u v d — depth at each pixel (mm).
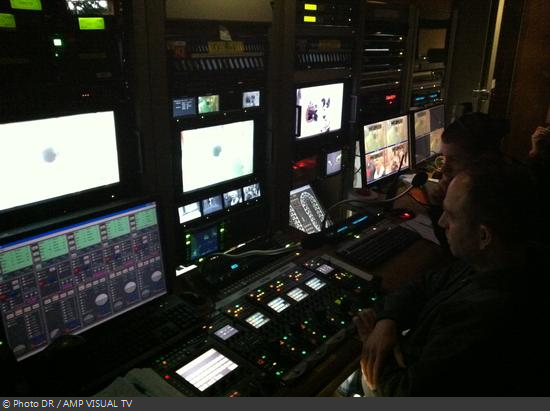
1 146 1313
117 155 1613
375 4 2670
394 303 1575
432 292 1602
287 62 2125
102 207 1488
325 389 1410
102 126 1545
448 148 2215
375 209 2684
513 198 1116
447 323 1199
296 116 2320
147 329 1531
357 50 2590
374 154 2814
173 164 1830
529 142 4688
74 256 1408
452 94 3758
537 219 1150
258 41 2010
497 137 2156
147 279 1627
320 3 2297
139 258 1589
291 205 2646
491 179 1146
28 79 1357
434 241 2379
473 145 2133
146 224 1590
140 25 1544
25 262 1300
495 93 4684
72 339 1294
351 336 1590
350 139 2764
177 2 1644
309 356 1460
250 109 2057
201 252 1984
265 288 1812
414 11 2990
